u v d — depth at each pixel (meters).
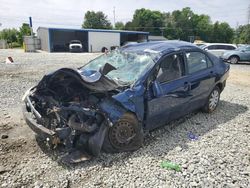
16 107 6.02
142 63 4.32
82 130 3.49
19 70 12.39
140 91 3.89
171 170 3.44
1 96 7.02
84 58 21.94
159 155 3.83
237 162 3.69
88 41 40.44
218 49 20.89
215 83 5.71
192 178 3.27
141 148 4.05
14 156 3.71
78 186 3.09
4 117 5.27
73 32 42.78
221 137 4.56
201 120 5.43
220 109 6.29
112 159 3.70
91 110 3.52
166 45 4.92
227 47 20.94
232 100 7.27
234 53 19.38
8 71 11.94
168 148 4.07
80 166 3.50
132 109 3.78
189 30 92.06
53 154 3.79
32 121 3.68
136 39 45.91
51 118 3.64
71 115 3.53
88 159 3.59
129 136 3.92
